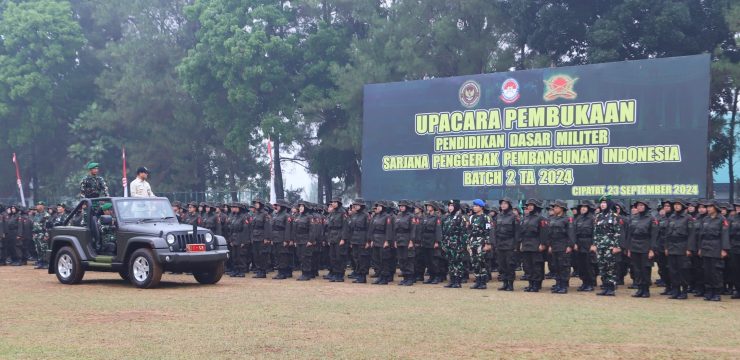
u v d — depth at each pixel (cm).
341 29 4372
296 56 4431
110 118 4872
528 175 2594
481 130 2689
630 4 3412
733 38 3538
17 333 1076
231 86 4225
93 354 924
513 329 1133
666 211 1703
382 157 2889
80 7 5584
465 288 1827
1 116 5041
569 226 1738
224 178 5222
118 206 1781
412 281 1894
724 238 1584
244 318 1229
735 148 3653
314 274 2125
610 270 1680
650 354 940
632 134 2422
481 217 1819
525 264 1775
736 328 1163
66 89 5231
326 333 1083
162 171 5122
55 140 5481
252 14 4272
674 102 2361
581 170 2502
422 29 4031
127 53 4900
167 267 1712
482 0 3859
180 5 4988
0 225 2536
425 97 2808
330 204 2088
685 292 1650
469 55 3900
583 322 1213
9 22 4903
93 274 2123
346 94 3981
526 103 2605
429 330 1117
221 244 1798
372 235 1923
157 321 1191
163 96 4775
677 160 2350
